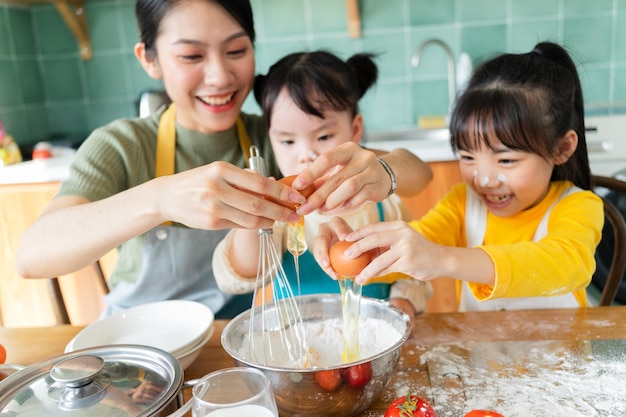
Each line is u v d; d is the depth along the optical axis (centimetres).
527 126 93
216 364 79
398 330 72
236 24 102
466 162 103
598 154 212
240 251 96
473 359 75
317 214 108
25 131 255
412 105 255
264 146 125
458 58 248
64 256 80
